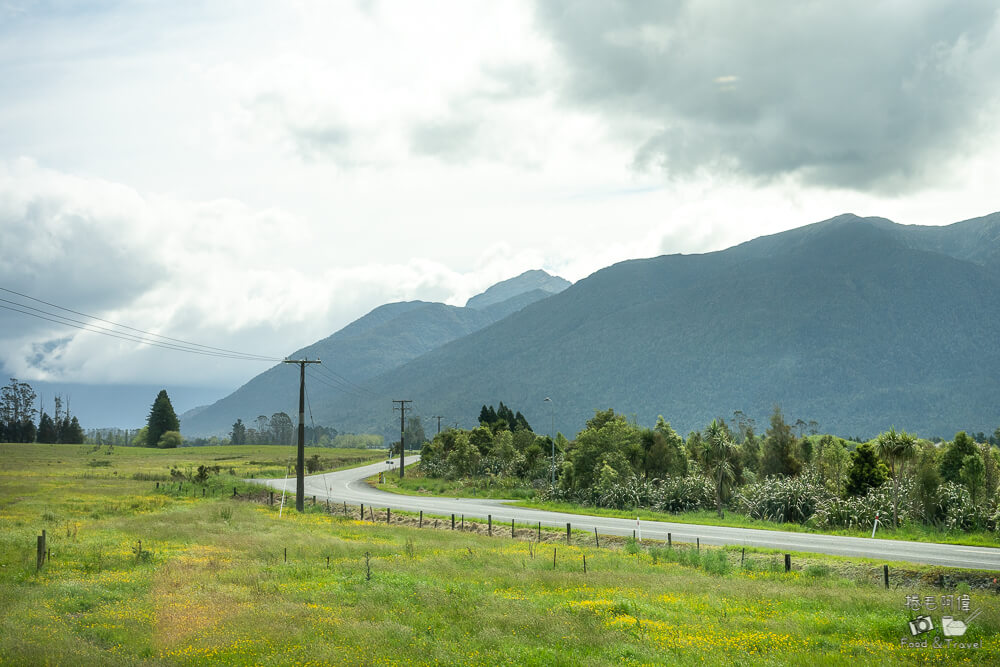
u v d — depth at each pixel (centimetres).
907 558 3294
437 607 2055
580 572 2773
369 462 16562
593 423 9512
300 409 6156
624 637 1742
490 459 10206
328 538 3859
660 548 3497
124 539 3603
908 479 5747
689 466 8300
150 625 1828
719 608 2117
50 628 1742
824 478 7725
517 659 1553
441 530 4894
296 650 1565
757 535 4356
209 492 7156
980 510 4897
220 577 2558
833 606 2153
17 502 5362
